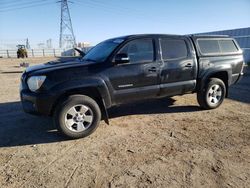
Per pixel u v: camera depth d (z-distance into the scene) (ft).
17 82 38.50
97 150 13.83
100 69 15.65
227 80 21.25
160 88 17.87
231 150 13.50
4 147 14.44
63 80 14.71
